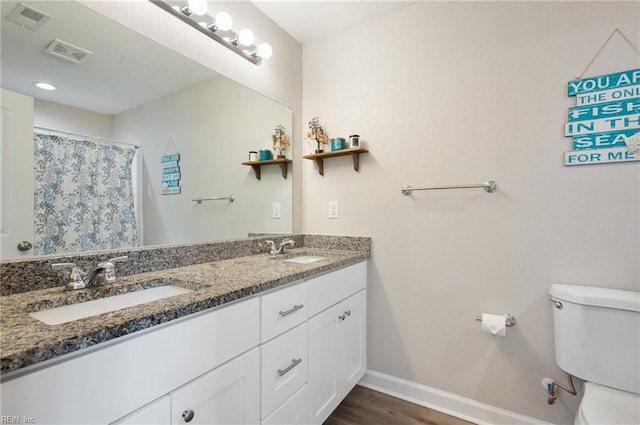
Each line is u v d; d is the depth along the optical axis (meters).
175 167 1.41
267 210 1.90
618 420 0.97
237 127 1.69
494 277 1.56
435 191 1.71
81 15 1.10
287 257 1.74
